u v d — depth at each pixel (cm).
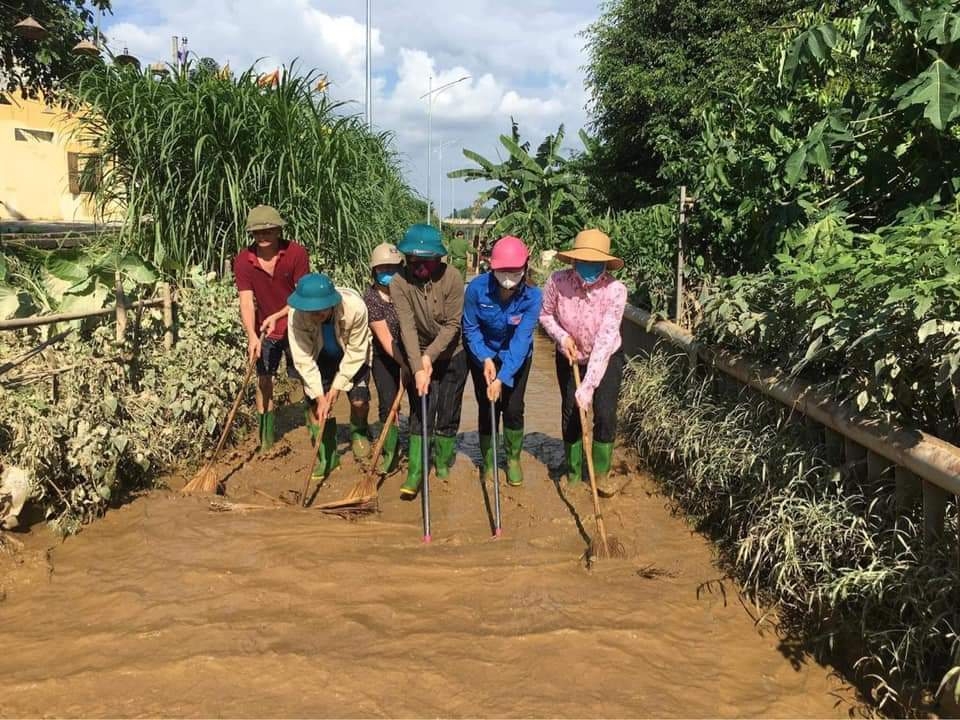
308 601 356
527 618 344
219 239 839
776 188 553
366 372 595
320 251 902
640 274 884
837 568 332
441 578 382
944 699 272
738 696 296
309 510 481
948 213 418
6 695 282
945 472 279
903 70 498
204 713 273
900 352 322
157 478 531
